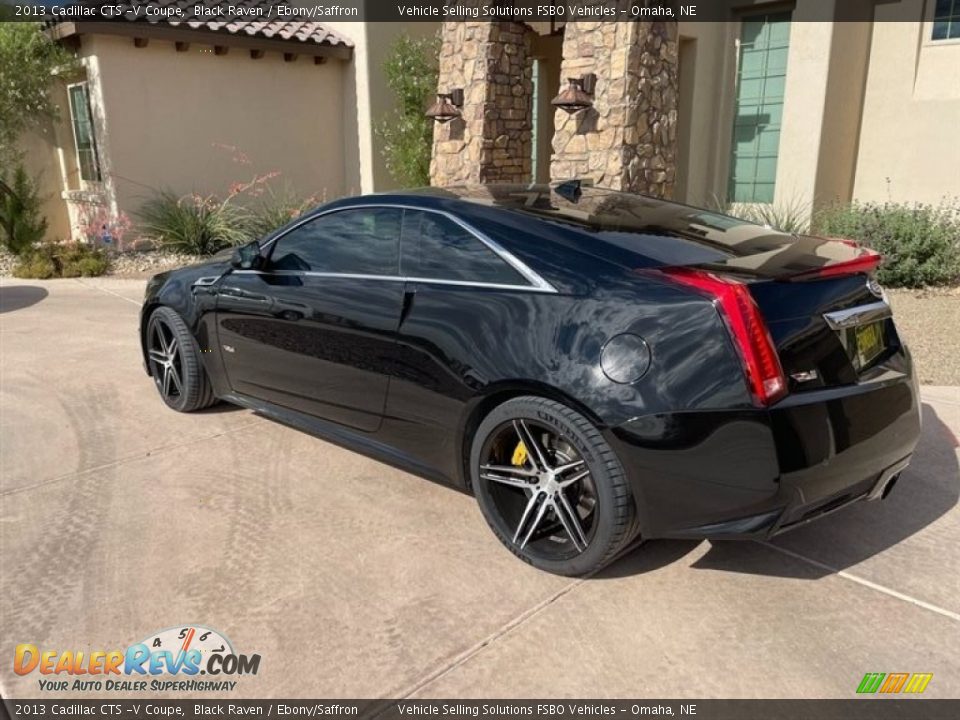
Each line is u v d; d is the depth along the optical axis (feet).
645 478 9.34
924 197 33.68
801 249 10.63
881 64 34.14
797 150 33.86
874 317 10.21
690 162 38.32
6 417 16.52
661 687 8.41
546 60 42.39
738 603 9.84
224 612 9.75
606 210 11.99
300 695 8.38
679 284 9.37
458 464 11.41
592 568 10.11
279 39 38.96
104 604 9.91
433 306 11.28
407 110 39.78
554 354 9.81
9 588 10.24
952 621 9.41
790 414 8.89
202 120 38.86
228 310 14.83
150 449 14.82
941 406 16.49
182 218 36.78
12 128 36.94
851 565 10.66
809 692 8.30
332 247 13.14
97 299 29.09
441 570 10.63
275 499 12.71
